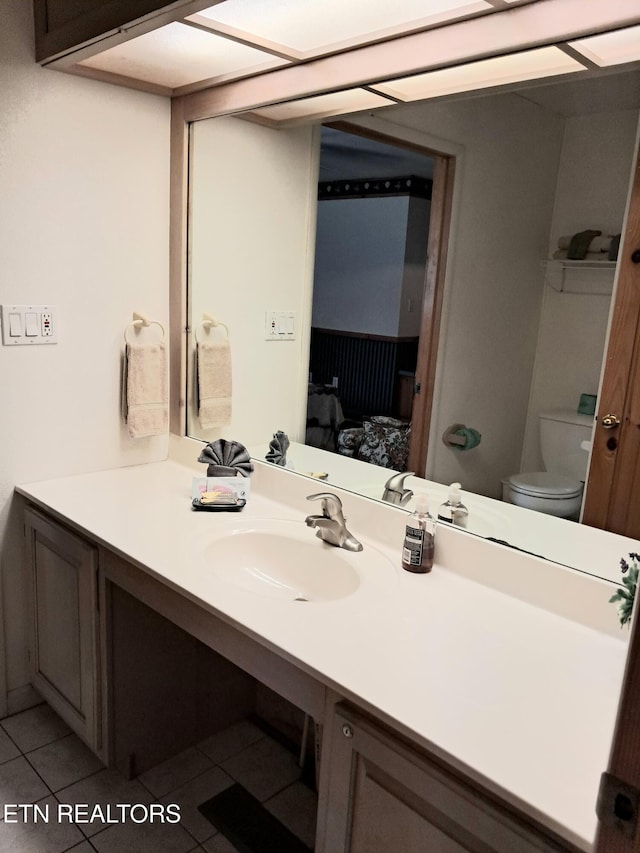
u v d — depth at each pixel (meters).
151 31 1.53
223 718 2.12
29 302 1.90
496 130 1.44
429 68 1.43
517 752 0.94
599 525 1.35
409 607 1.35
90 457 2.14
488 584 1.47
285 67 1.73
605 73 1.28
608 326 1.32
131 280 2.12
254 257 1.99
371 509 1.72
